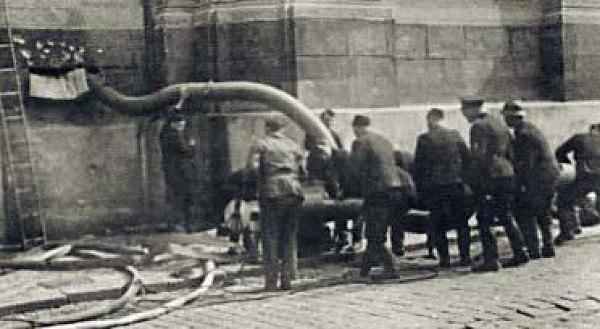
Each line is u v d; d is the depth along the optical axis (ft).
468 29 54.39
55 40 46.60
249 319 28.81
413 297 31.22
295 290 33.58
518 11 56.18
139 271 37.50
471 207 36.78
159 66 48.96
